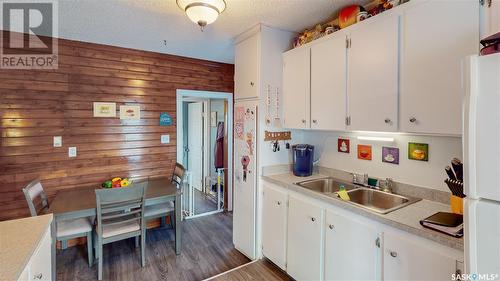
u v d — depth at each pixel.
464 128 0.94
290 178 2.47
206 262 2.62
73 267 2.52
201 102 4.86
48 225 1.45
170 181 3.25
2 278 0.93
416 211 1.61
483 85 0.89
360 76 1.85
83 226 2.46
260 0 1.97
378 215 1.56
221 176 4.18
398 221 1.47
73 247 2.92
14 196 2.60
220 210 4.10
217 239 3.15
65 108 2.81
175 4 2.01
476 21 1.28
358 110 1.87
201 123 4.89
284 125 2.60
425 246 1.35
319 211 1.97
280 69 2.61
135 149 3.22
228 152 4.05
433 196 1.78
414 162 1.89
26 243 1.20
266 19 2.33
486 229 0.89
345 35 1.96
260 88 2.50
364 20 1.82
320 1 1.99
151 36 2.74
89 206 2.35
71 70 2.83
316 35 2.28
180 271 2.46
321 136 2.65
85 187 2.94
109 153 3.07
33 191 2.30
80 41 2.86
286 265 2.30
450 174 1.51
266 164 2.61
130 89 3.16
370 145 2.20
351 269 1.74
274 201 2.42
